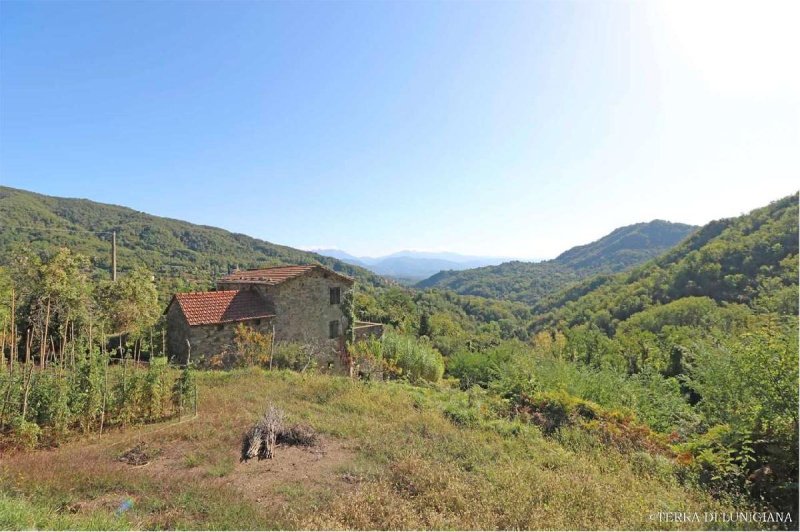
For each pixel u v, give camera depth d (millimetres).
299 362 18844
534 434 9805
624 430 9758
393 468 7137
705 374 10273
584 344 33062
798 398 6820
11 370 8578
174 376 10992
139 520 5105
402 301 63125
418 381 21203
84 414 8461
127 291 18438
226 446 7957
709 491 6715
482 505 5902
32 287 10875
